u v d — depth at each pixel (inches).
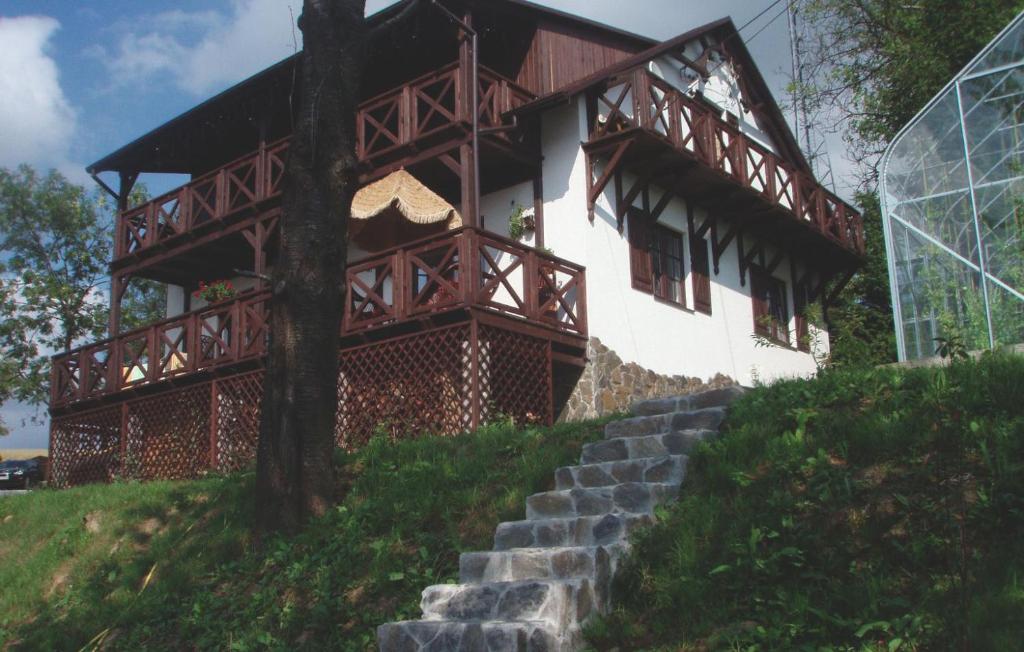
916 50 647.8
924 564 180.1
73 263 1151.0
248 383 510.9
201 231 632.4
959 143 358.0
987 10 609.6
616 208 537.3
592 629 192.5
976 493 191.3
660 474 243.8
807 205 687.7
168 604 277.4
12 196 1146.0
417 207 482.3
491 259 446.9
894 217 373.4
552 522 229.9
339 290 307.3
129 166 705.6
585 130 525.0
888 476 207.0
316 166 305.0
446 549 246.8
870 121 711.7
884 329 747.4
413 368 444.5
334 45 309.4
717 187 593.6
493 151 508.7
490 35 567.5
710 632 180.7
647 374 538.6
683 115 549.6
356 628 225.3
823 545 193.2
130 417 581.3
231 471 457.4
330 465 300.4
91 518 367.9
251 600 257.4
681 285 596.7
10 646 286.5
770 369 671.1
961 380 231.1
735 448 238.5
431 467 299.6
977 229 344.2
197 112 631.8
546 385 470.9
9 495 469.7
